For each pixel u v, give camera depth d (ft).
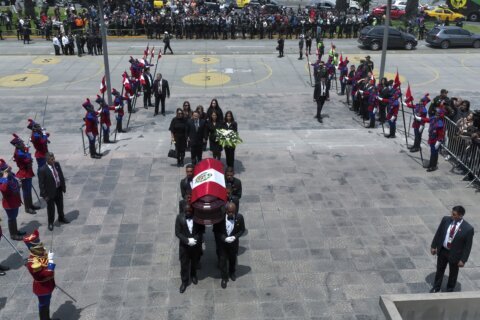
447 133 52.54
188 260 31.76
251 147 56.49
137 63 83.76
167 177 48.26
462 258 29.84
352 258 35.47
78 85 92.17
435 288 31.48
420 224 39.88
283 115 74.74
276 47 124.16
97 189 45.65
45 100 81.46
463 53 123.54
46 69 104.12
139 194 44.73
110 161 52.29
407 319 28.50
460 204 43.09
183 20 143.54
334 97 85.35
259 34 146.61
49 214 38.32
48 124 69.41
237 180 36.47
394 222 40.14
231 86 92.53
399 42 126.82
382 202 43.29
